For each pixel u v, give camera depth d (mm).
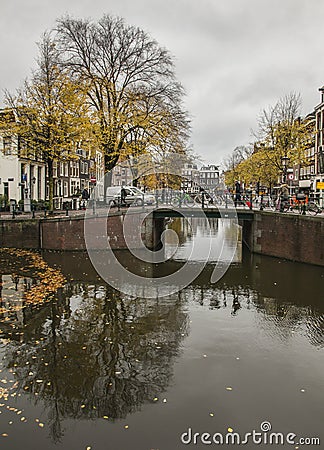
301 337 11195
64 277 17422
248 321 12445
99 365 9320
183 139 29016
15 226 23469
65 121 23906
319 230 19250
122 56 27781
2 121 25047
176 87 28781
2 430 6840
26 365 9250
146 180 27859
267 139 34531
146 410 7527
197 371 9109
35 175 37594
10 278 16953
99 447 6488
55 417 7262
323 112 43625
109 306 13734
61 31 26906
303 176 51906
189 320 12484
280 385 8508
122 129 26719
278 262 21219
